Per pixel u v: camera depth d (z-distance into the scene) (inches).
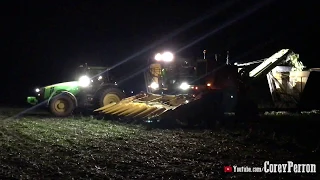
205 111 634.2
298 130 571.2
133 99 743.1
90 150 440.5
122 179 322.3
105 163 377.4
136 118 643.5
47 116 823.1
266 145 466.9
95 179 323.6
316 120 695.7
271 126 615.8
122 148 450.6
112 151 433.7
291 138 502.3
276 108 797.9
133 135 546.3
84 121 719.1
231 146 461.4
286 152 427.5
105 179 323.3
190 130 597.9
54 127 630.5
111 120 719.7
